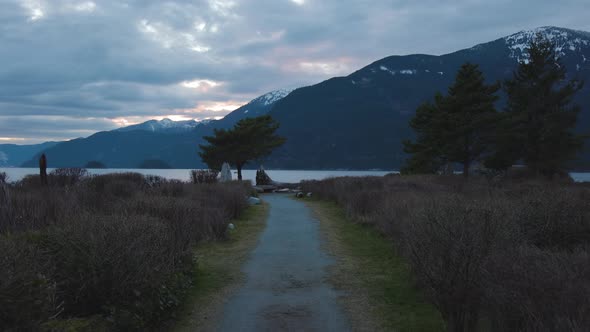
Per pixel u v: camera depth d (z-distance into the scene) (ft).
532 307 12.34
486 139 99.19
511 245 16.74
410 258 21.71
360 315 18.98
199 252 32.27
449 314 15.55
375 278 24.80
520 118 100.68
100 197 38.22
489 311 14.34
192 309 19.86
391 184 65.16
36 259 14.67
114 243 17.04
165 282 19.04
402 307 19.75
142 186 55.06
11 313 11.48
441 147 107.76
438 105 108.99
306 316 18.97
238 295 21.97
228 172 100.94
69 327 13.82
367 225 44.29
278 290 22.85
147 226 20.66
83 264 16.28
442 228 16.75
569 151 101.76
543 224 23.29
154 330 16.87
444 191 52.54
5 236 18.43
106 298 16.29
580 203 26.25
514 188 50.29
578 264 14.64
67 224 19.26
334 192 74.18
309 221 49.65
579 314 11.37
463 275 14.85
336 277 25.30
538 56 103.81
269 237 39.06
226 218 40.70
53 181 55.62
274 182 132.67
